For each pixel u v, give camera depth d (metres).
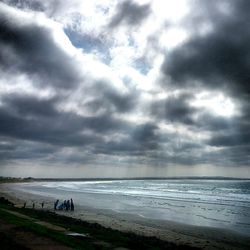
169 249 19.06
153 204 60.12
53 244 14.44
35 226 18.73
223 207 56.16
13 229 17.34
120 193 96.00
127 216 41.62
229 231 31.33
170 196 84.12
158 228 32.22
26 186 154.88
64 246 14.19
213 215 44.72
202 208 54.22
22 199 65.62
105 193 95.12
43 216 28.80
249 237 28.30
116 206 55.00
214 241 26.08
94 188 136.50
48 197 74.56
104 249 15.45
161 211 48.72
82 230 20.91
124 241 18.11
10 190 109.06
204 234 29.48
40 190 112.12
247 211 50.06
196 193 101.75
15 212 28.86
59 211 44.88
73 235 18.31
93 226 25.47
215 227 33.84
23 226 18.23
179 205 58.81
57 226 21.61
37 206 50.66
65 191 106.31
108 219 37.88
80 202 62.06
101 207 52.72
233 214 46.09
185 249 20.30
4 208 31.84
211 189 133.38
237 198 78.94
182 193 100.31
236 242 25.98
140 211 48.09
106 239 18.22
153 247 17.88
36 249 13.42
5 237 15.20
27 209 35.41
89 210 47.56
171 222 37.06
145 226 33.25
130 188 138.50
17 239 15.04
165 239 26.02
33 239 15.20
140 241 19.62
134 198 74.88
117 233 22.67
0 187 134.88
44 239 15.32
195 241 25.70
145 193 97.62
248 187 155.12
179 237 27.30
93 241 17.23
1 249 12.98
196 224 36.06
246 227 34.03
